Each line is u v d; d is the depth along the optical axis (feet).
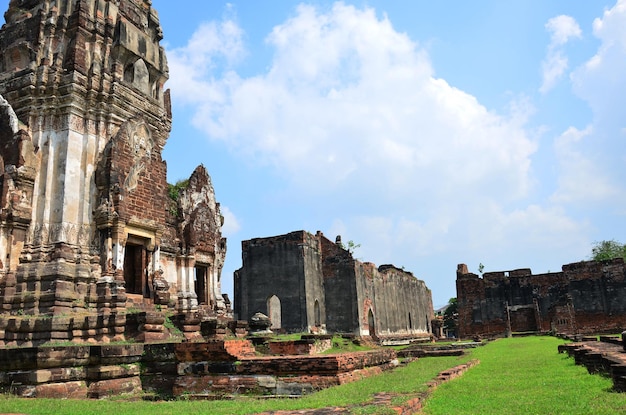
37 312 60.85
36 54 71.05
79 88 69.92
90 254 66.64
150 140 77.25
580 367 52.65
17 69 72.95
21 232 64.34
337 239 173.88
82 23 72.43
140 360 50.67
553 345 98.99
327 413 25.72
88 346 48.44
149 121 79.71
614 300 176.55
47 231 65.21
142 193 73.97
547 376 47.67
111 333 58.34
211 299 90.53
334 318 153.79
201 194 91.35
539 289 190.60
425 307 237.45
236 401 37.35
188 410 32.07
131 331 58.90
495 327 193.88
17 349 45.39
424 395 33.47
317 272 153.89
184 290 82.89
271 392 43.55
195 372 47.44
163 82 86.28
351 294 153.38
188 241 85.46
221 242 96.63
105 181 68.95
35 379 44.09
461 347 120.98
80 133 69.97
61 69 70.49
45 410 33.83
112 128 72.74
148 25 86.74
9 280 61.93
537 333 175.73
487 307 196.65
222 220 98.17
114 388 47.88
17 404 36.86
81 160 69.10
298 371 43.73
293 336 89.51
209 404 35.19
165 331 62.03
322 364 43.34
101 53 74.90
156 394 47.98
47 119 69.36
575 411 28.43
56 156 67.92
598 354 47.29
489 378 48.39
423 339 198.39
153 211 75.56
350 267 155.53
